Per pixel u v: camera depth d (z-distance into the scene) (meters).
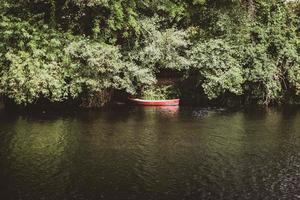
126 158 12.22
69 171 11.16
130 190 10.12
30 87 16.61
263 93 20.14
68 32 18.12
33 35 17.52
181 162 12.01
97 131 14.93
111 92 19.75
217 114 18.11
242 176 11.09
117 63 17.88
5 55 16.88
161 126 15.81
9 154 12.32
